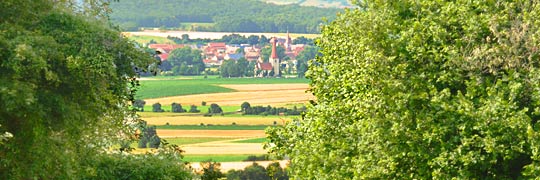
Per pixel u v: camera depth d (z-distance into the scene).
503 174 76.94
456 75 80.56
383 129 79.62
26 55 67.44
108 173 92.75
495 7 83.81
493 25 78.31
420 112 77.88
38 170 76.00
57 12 76.00
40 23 74.75
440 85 82.81
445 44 84.19
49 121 73.75
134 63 77.75
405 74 83.44
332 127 95.94
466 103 74.12
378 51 86.94
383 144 79.88
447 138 77.62
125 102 86.94
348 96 95.94
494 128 73.19
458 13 86.19
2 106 70.00
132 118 92.75
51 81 73.00
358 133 87.12
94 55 73.50
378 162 80.50
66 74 74.12
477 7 86.69
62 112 74.00
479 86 78.00
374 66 83.94
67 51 73.31
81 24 75.19
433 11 91.38
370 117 82.62
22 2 73.94
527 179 74.50
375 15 93.12
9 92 66.44
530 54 76.31
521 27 77.50
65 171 77.38
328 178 89.81
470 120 74.81
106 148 95.56
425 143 78.00
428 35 85.62
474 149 75.50
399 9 94.06
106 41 75.94
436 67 82.75
